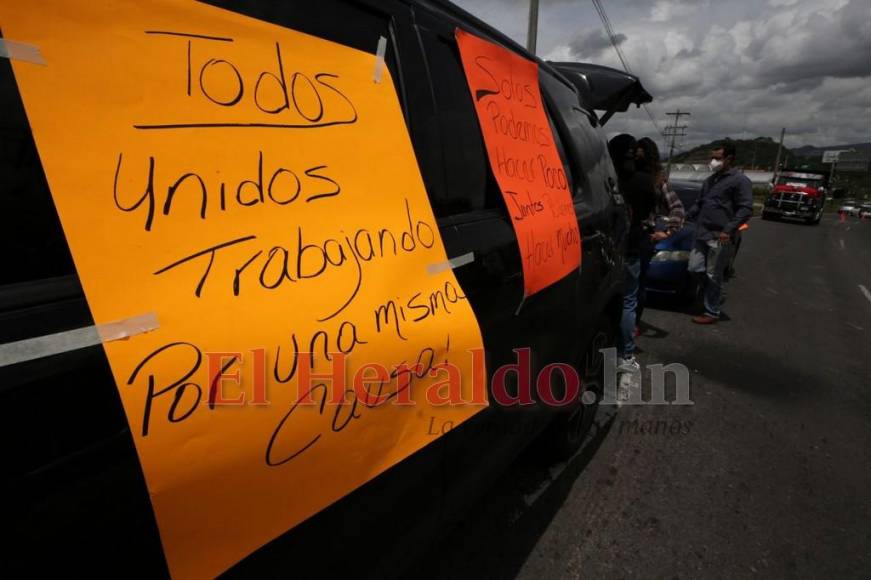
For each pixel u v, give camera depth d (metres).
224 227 0.84
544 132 2.10
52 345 0.65
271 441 0.86
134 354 0.71
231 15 0.92
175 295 0.76
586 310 2.44
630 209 3.61
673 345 4.64
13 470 0.61
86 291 0.68
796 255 11.84
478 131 1.61
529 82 2.09
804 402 3.55
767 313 5.90
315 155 1.01
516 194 1.74
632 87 5.66
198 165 0.82
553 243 1.93
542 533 2.22
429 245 1.26
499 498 2.44
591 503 2.42
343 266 1.02
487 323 1.51
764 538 2.23
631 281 3.74
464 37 1.64
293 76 1.01
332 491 0.98
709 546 2.18
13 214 0.66
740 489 2.56
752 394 3.66
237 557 0.82
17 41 0.67
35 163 0.68
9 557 0.60
